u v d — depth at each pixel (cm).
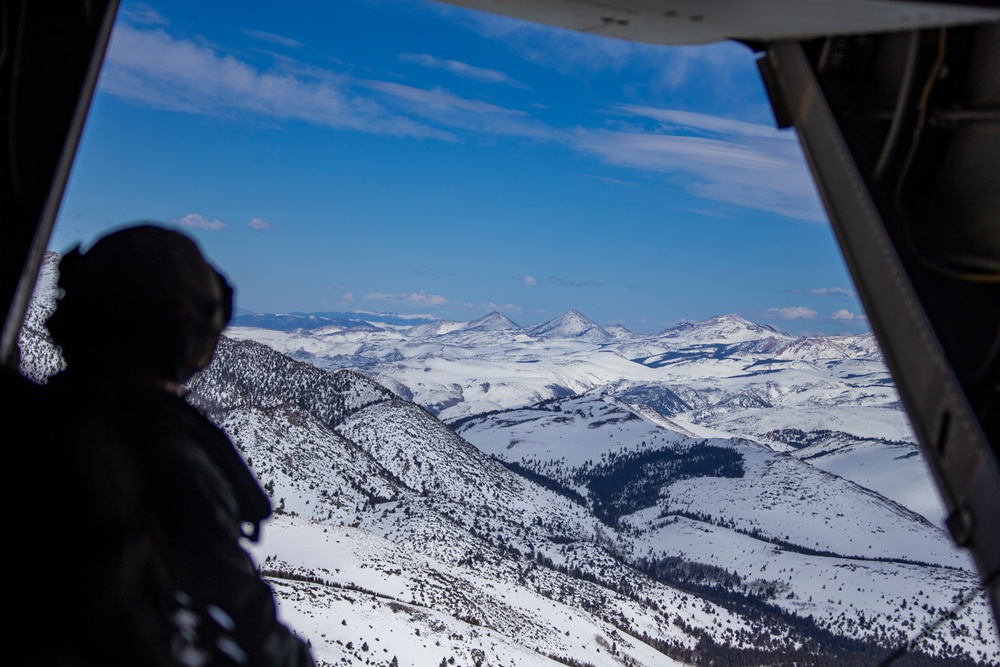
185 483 160
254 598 167
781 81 492
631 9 432
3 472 139
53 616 136
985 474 298
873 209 399
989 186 382
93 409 157
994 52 383
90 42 296
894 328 373
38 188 269
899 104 407
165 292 180
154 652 142
